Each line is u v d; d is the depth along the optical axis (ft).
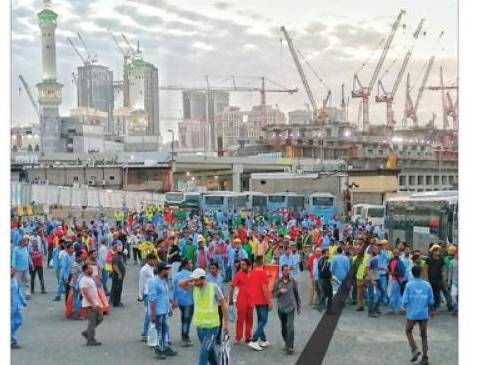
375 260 49.98
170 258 61.82
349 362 36.76
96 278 48.96
